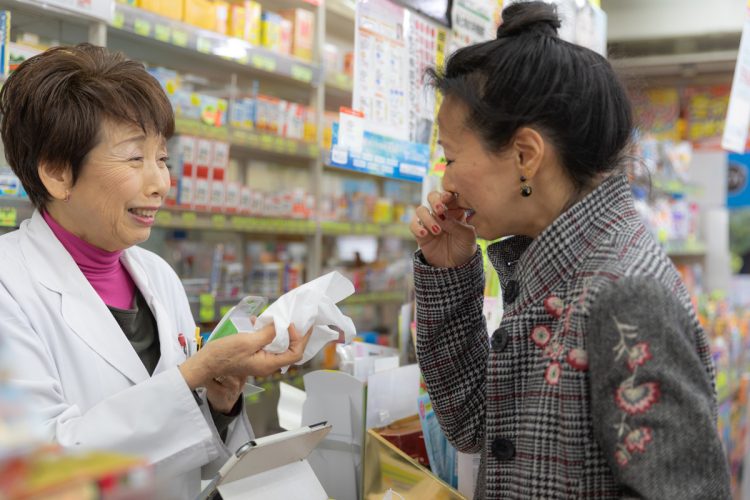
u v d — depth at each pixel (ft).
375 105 5.85
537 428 3.16
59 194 3.78
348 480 4.72
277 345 3.59
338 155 5.48
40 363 3.66
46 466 1.58
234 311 3.99
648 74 18.20
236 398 4.20
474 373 4.25
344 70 11.49
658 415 2.69
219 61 9.25
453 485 4.93
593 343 2.91
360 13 5.64
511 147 3.32
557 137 3.25
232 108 9.55
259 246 11.31
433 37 6.42
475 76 3.36
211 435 3.62
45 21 6.21
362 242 13.71
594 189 3.37
